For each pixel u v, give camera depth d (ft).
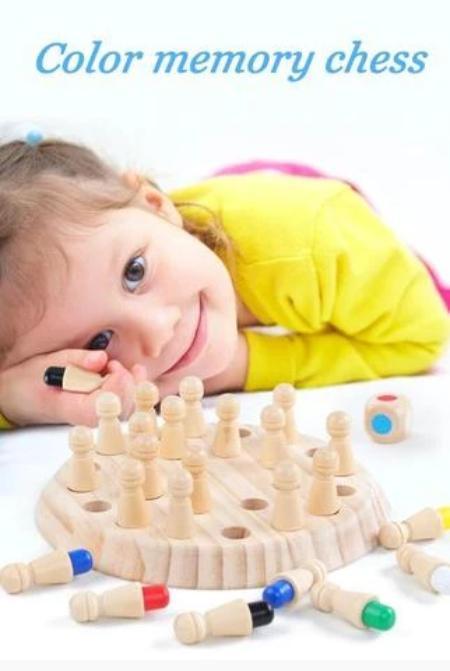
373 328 5.19
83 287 4.48
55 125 5.74
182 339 4.71
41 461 4.11
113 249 4.54
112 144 5.77
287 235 5.11
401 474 3.83
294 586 2.96
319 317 5.16
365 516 3.31
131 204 4.87
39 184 4.70
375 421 4.10
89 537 3.25
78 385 4.49
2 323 4.56
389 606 2.94
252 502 3.39
